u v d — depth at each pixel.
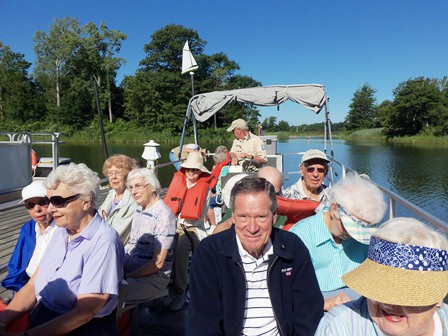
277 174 3.02
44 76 59.88
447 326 1.23
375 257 1.22
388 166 28.31
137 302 2.57
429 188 19.81
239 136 6.61
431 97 67.50
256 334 1.83
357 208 1.96
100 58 55.66
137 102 53.19
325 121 6.91
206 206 3.76
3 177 6.91
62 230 2.15
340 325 1.33
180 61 61.03
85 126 54.56
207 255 1.81
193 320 1.77
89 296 1.92
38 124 55.28
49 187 1.97
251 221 1.72
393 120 72.06
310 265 1.87
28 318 2.10
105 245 1.99
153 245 2.68
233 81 60.53
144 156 6.70
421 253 1.14
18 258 2.61
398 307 1.17
